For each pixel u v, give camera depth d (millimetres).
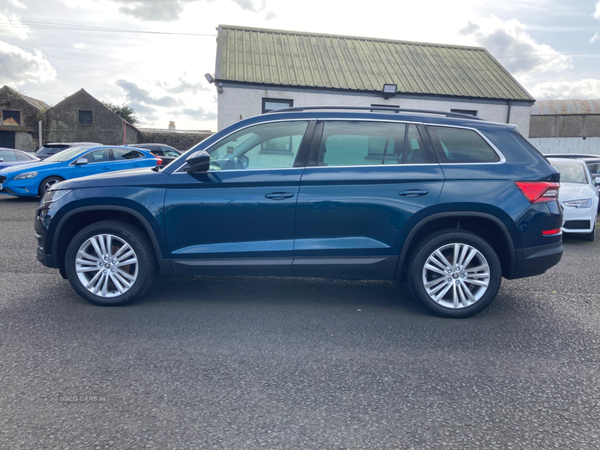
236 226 3980
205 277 5215
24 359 3014
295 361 3064
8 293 4457
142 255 4059
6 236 7480
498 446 2180
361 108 4195
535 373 2953
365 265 3947
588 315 4129
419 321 3896
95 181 4129
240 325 3713
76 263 4102
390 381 2809
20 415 2365
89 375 2812
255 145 4090
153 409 2449
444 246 3918
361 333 3590
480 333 3641
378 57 19953
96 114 41250
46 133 40875
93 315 3883
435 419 2404
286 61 18453
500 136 4039
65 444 2131
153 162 14000
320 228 3949
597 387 2779
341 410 2473
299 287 4875
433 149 3986
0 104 40906
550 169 3977
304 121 4113
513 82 19609
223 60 17641
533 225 3863
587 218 7918
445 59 20719
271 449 2129
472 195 3850
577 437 2266
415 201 3879
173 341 3359
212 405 2500
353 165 3977
